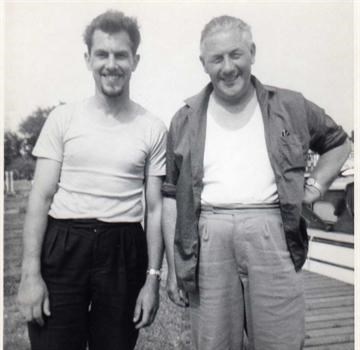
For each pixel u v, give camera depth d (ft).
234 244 5.00
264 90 5.09
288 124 4.99
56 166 5.25
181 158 5.17
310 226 11.77
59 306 5.15
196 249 5.11
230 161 5.01
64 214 5.17
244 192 4.95
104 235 5.16
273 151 4.92
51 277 5.17
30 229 5.18
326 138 5.34
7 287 9.08
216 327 5.14
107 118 5.32
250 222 4.91
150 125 5.48
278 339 5.05
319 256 11.62
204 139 5.12
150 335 8.59
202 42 5.04
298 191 4.93
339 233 10.91
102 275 5.18
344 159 5.45
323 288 10.47
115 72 5.16
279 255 4.96
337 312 9.25
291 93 5.13
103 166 5.20
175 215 5.48
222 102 5.19
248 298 5.16
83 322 5.30
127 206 5.32
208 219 5.07
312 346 8.04
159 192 5.65
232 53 4.84
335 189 10.77
